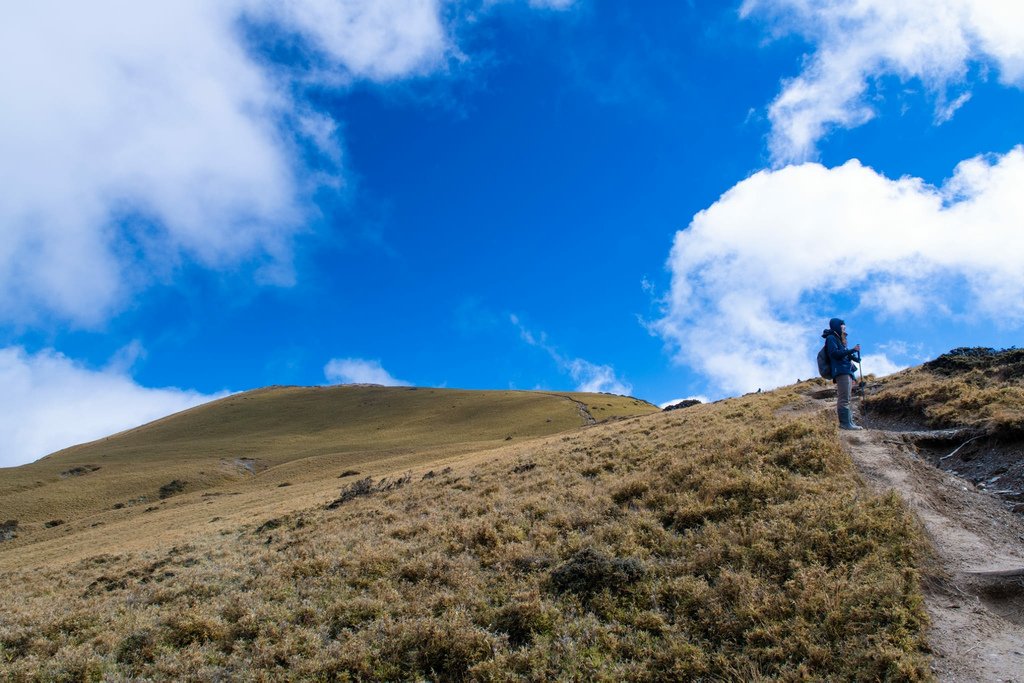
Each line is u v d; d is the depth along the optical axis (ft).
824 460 42.80
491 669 25.82
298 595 39.70
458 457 175.52
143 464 379.14
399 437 428.15
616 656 26.14
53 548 149.38
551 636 28.40
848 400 52.24
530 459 85.10
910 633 22.50
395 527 56.18
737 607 27.20
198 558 60.95
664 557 35.37
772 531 33.19
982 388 53.98
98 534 164.76
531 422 427.74
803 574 27.58
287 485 225.56
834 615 24.20
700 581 30.35
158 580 52.75
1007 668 20.02
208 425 555.28
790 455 46.29
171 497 280.31
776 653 23.43
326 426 517.96
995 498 34.94
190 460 384.68
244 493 221.66
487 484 72.74
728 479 43.65
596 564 33.68
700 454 55.47
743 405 85.30
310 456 364.99
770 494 39.34
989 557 27.66
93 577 61.87
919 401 56.18
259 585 42.93
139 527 156.35
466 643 28.12
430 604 34.04
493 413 483.92
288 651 30.53
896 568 26.94
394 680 27.25
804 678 21.59
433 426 463.83
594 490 54.90
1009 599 24.16
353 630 32.71
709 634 26.27
